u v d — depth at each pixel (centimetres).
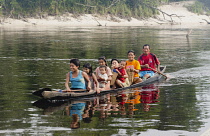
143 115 875
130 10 10006
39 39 3775
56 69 1669
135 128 767
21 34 4684
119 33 4994
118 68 1297
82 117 862
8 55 2264
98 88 1157
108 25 8225
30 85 1277
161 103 1012
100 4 9531
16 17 8412
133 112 907
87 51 2534
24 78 1420
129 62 1377
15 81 1355
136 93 1184
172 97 1097
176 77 1495
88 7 9244
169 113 891
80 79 1148
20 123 811
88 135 724
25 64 1841
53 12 8700
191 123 801
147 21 9881
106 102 1043
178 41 3559
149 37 4181
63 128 771
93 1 9431
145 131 746
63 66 1770
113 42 3388
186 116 860
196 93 1152
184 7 11550
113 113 901
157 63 1521
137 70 1360
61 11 8869
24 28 6525
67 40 3647
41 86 1259
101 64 1258
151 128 766
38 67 1733
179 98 1079
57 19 8588
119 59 2066
